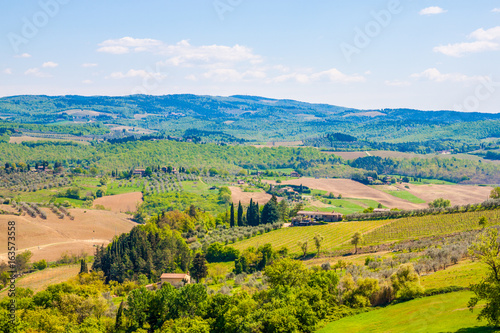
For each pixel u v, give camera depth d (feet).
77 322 403.54
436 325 264.72
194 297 386.93
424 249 495.82
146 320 384.27
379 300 344.08
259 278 510.17
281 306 335.06
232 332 326.44
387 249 553.64
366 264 485.97
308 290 350.84
